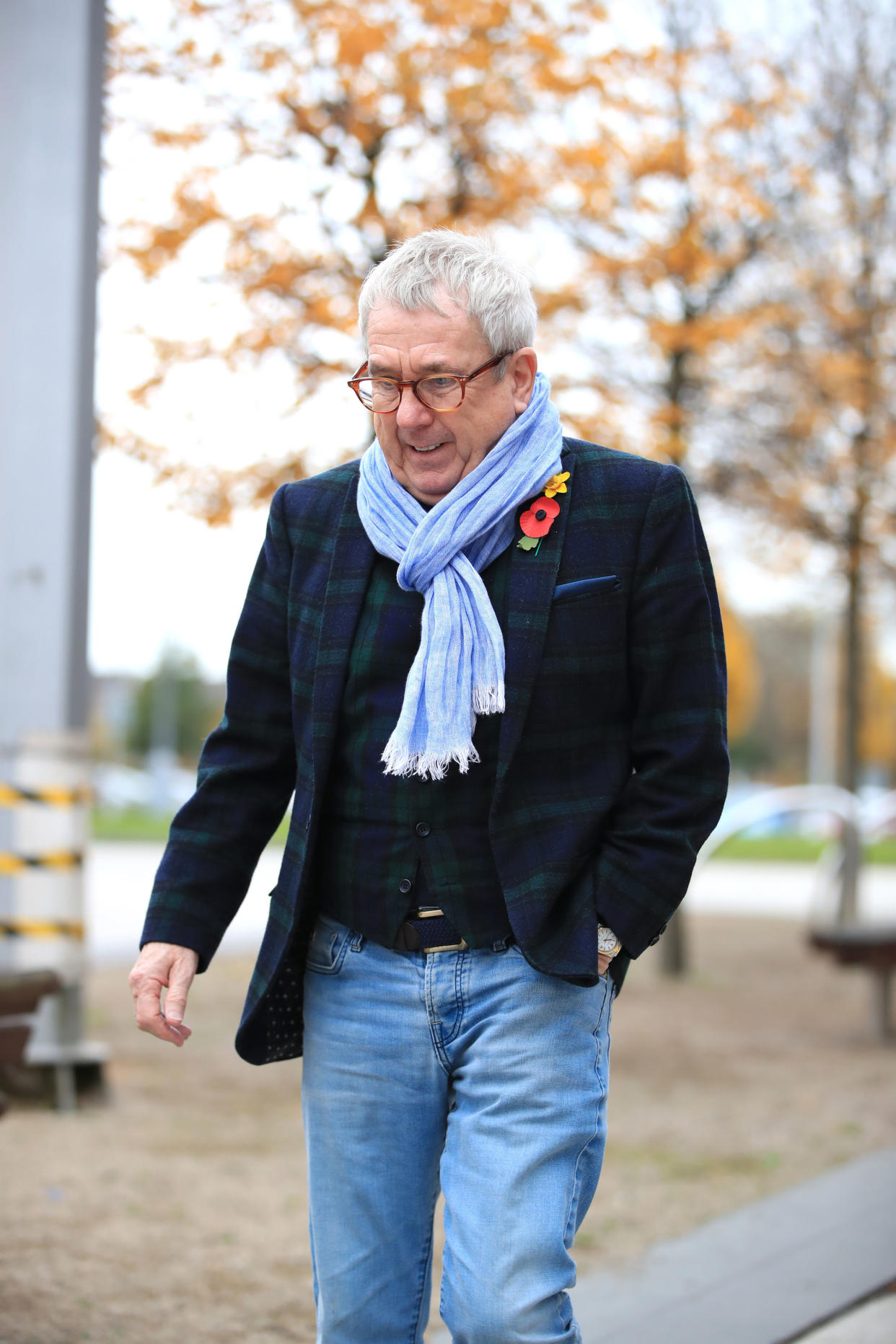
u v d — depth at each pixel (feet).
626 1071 42.37
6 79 36.70
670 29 52.49
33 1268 23.65
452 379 12.85
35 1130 33.71
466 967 12.82
